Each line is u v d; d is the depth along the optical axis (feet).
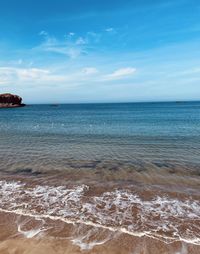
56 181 31.42
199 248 16.30
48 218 20.67
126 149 53.01
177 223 19.95
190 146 55.36
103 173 35.29
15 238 17.24
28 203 24.16
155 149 52.65
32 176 33.63
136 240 17.24
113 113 229.86
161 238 17.53
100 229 18.78
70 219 20.49
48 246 16.24
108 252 15.74
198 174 34.55
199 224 19.81
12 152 49.62
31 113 242.17
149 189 28.30
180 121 123.85
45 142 62.75
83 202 24.43
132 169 37.40
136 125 107.45
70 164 40.37
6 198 25.50
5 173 35.01
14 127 103.65
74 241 16.96
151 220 20.48
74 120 144.56
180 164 40.01
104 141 64.34
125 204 23.90
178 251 15.92
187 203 24.13
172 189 28.32
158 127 97.14
